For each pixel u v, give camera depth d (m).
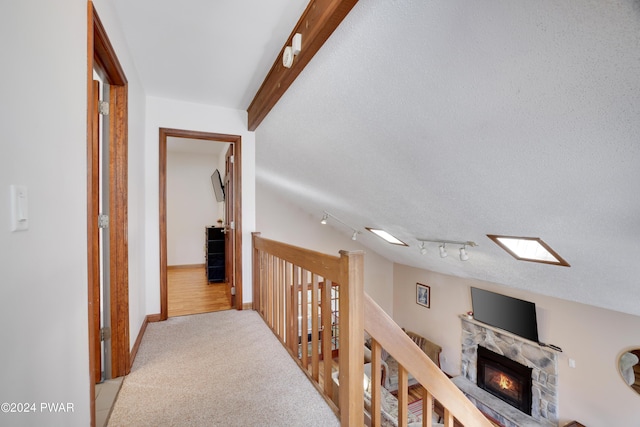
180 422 1.46
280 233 6.34
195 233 6.20
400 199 3.09
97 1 1.31
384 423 2.46
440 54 1.36
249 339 2.45
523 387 4.48
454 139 1.83
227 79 2.58
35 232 0.76
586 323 3.93
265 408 1.59
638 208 1.69
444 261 4.84
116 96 1.86
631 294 2.96
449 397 1.47
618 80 1.09
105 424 1.42
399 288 7.09
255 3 1.65
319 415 1.54
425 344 6.13
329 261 1.60
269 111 2.72
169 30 1.89
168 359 2.10
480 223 2.82
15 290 0.66
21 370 0.68
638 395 3.51
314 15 1.56
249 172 3.30
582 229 2.16
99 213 1.80
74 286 1.02
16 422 0.66
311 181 3.98
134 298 2.21
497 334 4.93
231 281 3.43
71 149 1.00
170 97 2.94
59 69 0.91
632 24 0.91
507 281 4.43
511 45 1.17
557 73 1.18
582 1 0.93
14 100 0.67
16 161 0.67
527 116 1.43
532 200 2.08
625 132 1.27
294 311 2.14
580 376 3.97
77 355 1.04
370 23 1.42
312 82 2.08
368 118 2.07
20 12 0.70
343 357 1.41
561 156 1.57
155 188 2.90
